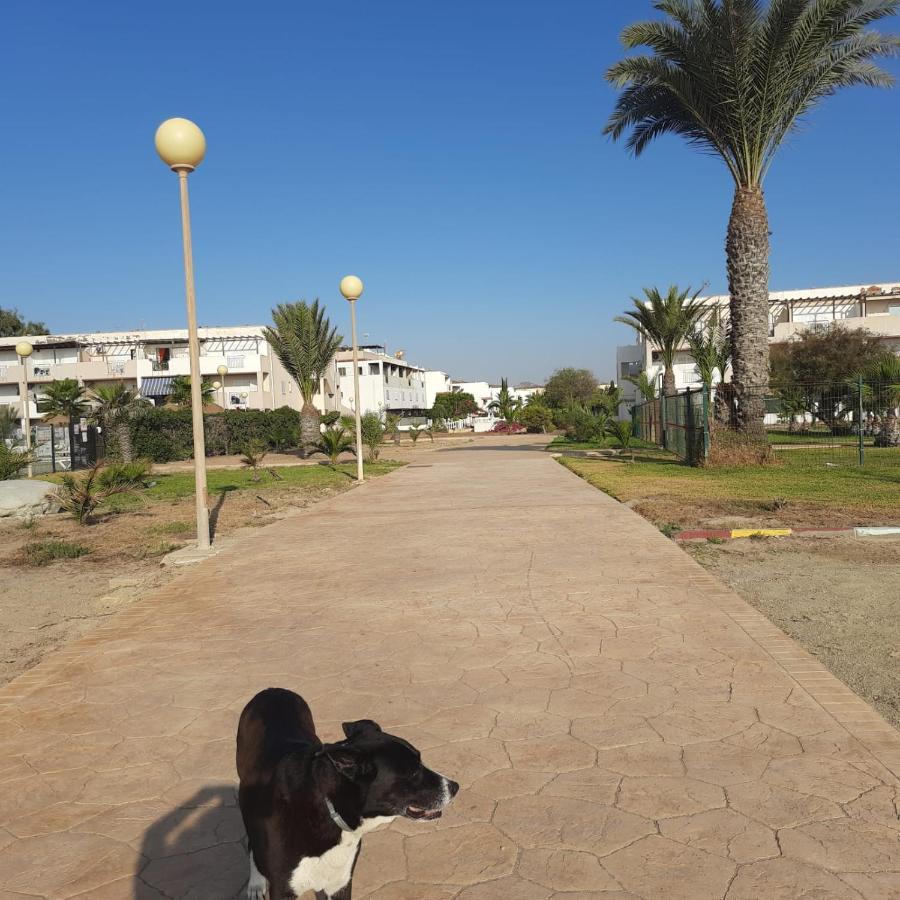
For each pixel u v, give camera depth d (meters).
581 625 6.31
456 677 5.23
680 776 3.74
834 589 7.31
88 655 6.11
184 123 10.09
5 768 4.17
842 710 4.45
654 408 35.66
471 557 9.33
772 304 58.66
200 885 3.07
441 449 41.16
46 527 14.39
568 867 3.05
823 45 18.69
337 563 9.41
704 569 8.20
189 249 10.55
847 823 3.28
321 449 28.80
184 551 10.58
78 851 3.34
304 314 36.47
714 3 18.23
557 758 3.97
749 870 2.97
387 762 2.34
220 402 55.53
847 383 30.02
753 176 20.22
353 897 2.92
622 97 22.16
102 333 61.19
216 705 4.95
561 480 19.03
